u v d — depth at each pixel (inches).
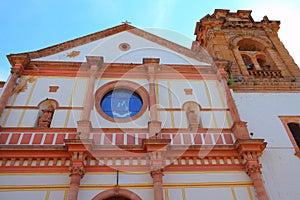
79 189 425.4
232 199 434.6
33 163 446.3
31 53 651.5
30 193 417.7
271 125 561.0
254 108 590.6
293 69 705.6
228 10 928.9
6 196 411.8
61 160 451.5
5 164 441.1
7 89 553.6
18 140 478.0
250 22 861.2
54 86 589.9
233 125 525.3
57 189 424.2
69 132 496.1
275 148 518.9
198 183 448.5
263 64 783.1
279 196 448.1
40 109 551.2
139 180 443.2
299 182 469.4
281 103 606.9
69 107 550.0
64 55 668.7
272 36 824.9
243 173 466.9
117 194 426.0
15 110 534.9
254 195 440.5
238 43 812.0
